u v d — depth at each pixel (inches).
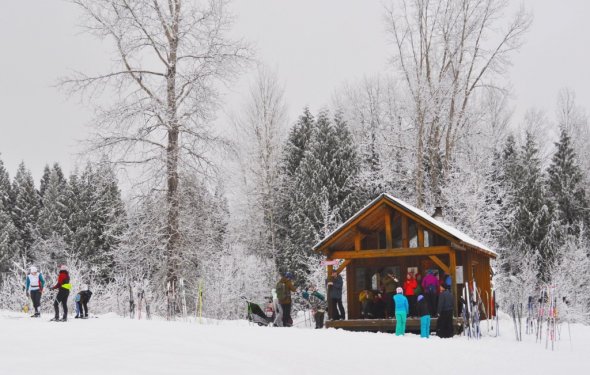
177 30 1195.3
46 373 355.3
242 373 383.2
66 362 398.0
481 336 814.5
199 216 1232.2
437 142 1534.2
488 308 1010.7
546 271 1614.2
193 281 1203.9
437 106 1494.8
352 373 437.1
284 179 1907.0
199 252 1210.0
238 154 1225.4
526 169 1817.2
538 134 2121.1
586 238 1726.1
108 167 1150.3
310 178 1766.7
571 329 952.3
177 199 1170.6
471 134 1622.8
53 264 1945.1
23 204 2539.4
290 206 1845.5
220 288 1364.4
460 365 520.1
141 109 1143.0
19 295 1261.1
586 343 778.2
